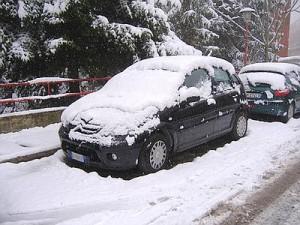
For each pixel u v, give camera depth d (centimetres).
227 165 627
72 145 612
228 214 453
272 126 943
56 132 815
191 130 668
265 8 1939
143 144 580
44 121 869
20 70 1057
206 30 1686
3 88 1088
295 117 1102
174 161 677
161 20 1165
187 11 1573
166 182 546
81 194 507
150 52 1120
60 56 1059
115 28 1059
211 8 1952
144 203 478
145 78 695
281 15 1953
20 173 596
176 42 1239
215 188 527
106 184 543
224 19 2127
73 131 606
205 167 617
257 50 2164
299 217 450
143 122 584
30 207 470
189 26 1617
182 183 542
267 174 591
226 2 2205
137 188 525
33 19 978
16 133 800
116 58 1162
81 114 625
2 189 527
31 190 523
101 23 1041
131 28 1080
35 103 1109
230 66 808
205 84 722
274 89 973
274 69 1020
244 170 604
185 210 459
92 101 661
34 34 1024
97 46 1105
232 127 791
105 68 1171
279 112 974
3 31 976
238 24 2091
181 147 657
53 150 708
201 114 686
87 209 464
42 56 1029
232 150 723
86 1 995
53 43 979
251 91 1001
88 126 594
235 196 505
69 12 973
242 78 1027
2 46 952
